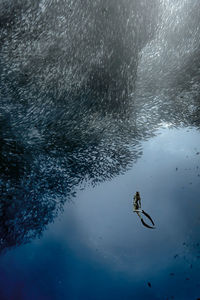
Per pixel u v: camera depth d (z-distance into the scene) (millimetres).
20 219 12109
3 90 12828
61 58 13141
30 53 12867
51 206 12453
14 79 12883
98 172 13406
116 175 13297
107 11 12891
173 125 14133
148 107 14117
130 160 13625
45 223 12000
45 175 13078
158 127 14180
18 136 12969
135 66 13750
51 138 13422
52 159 13312
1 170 12633
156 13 13148
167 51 13680
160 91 14008
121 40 13328
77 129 13719
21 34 12688
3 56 12680
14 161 12828
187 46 13578
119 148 13797
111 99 13953
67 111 13586
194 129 14016
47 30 12805
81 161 13570
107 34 13172
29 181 12859
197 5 13141
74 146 13633
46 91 13227
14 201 12328
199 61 13594
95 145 13805
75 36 13023
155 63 13773
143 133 14094
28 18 12602
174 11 13172
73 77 13375
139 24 13203
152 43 13617
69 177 13297
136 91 14008
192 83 13844
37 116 13188
